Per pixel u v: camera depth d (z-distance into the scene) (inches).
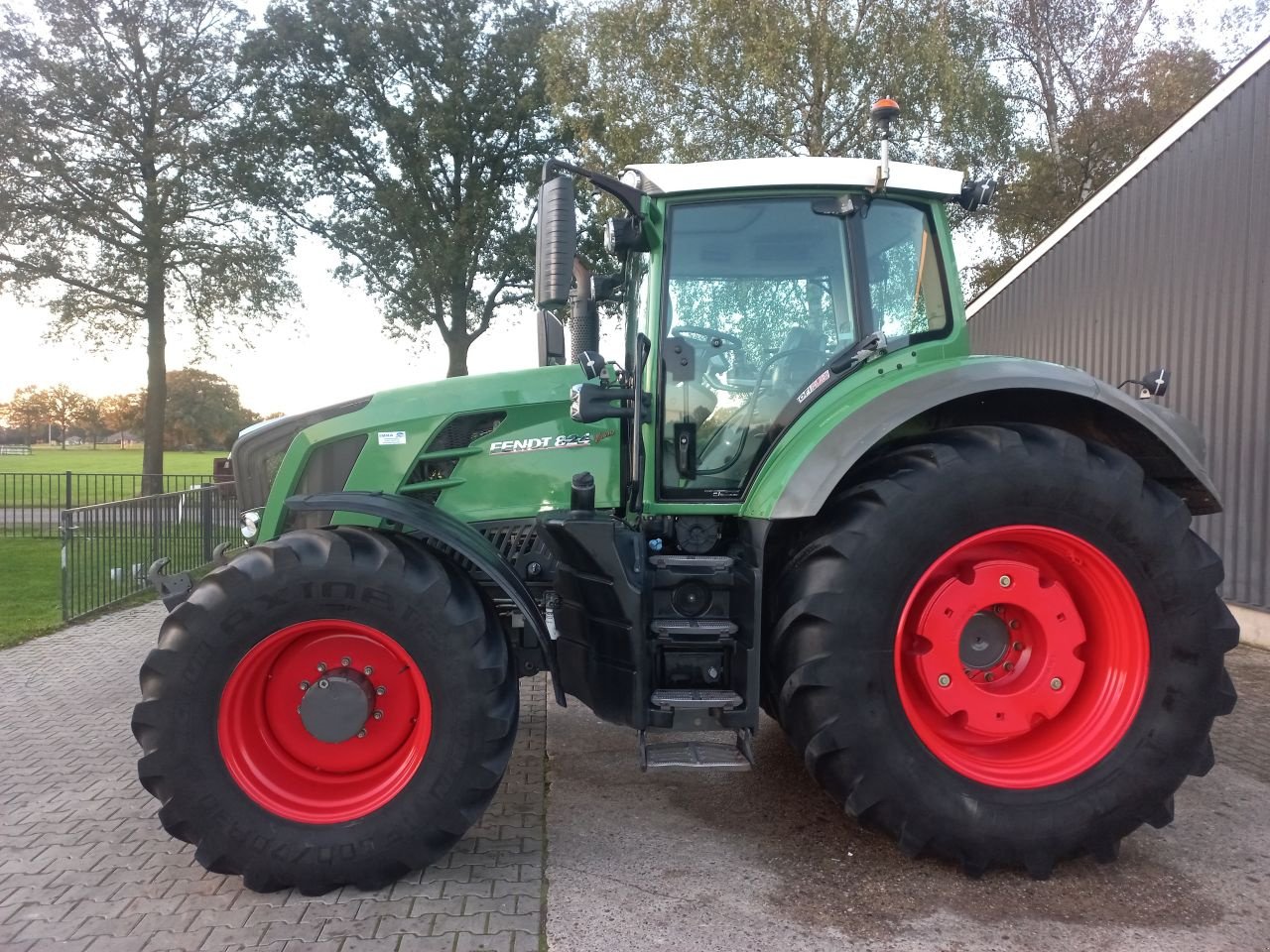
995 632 117.3
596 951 95.1
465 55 806.5
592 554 115.3
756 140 584.1
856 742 108.7
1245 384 237.0
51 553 433.1
